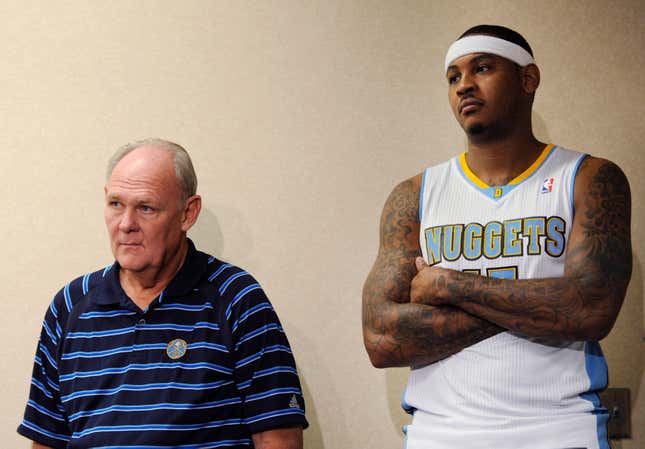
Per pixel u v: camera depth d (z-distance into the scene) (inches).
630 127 94.0
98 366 69.6
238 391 69.9
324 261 92.5
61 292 75.2
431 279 67.2
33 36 91.3
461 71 74.1
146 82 92.3
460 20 97.0
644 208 92.6
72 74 91.4
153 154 72.0
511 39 73.9
